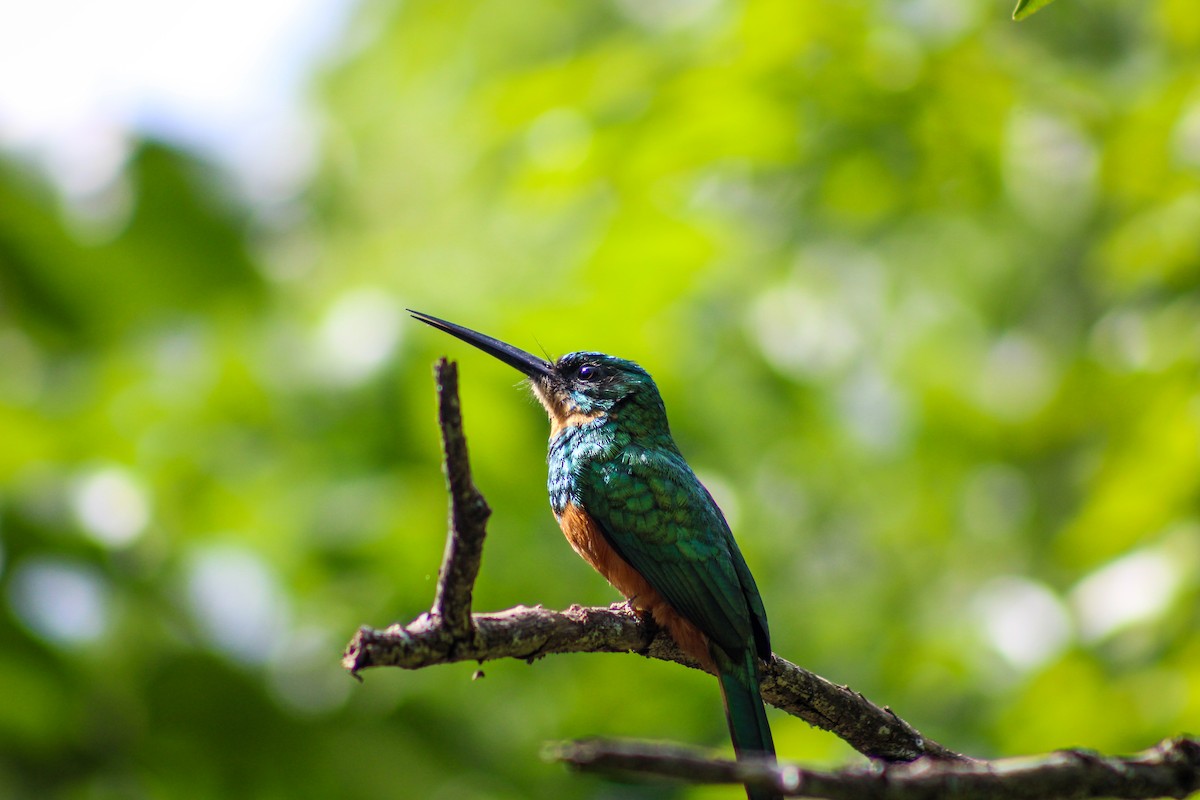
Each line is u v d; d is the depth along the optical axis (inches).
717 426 381.4
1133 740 281.9
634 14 475.5
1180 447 291.3
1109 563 299.3
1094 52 383.9
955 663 394.9
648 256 349.7
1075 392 344.5
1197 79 310.2
